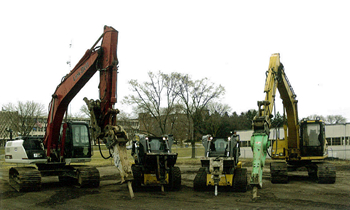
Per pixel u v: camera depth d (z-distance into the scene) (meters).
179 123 39.09
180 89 34.75
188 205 10.73
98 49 11.84
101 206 10.68
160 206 10.59
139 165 14.77
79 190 14.20
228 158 13.31
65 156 15.57
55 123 14.80
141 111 35.00
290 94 17.67
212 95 35.84
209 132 41.00
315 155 17.75
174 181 14.35
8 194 13.23
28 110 47.34
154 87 34.25
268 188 14.84
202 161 13.92
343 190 14.12
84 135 16.25
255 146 11.30
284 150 17.89
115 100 11.22
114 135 10.32
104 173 23.47
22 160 14.84
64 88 14.03
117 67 11.54
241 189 13.62
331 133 38.09
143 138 14.98
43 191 14.00
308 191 13.80
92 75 13.09
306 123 18.08
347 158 36.69
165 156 14.05
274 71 14.44
